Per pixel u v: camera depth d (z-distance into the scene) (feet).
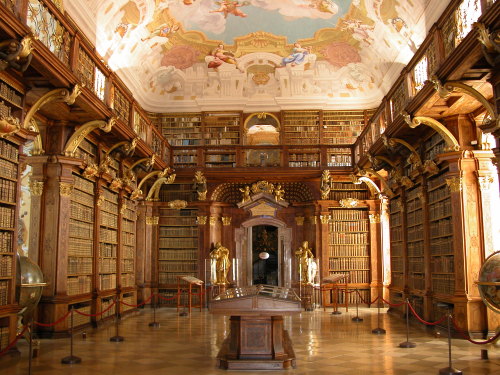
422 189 43.01
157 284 64.44
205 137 67.26
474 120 36.52
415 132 42.65
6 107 27.96
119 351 30.99
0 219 27.55
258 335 26.03
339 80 66.74
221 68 66.54
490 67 28.30
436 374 24.43
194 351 30.99
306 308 58.90
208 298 62.54
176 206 64.28
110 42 51.70
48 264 36.81
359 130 66.80
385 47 56.59
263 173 62.85
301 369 25.53
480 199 35.88
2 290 27.73
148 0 50.80
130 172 51.34
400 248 53.31
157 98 67.92
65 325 36.63
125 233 53.72
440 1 42.19
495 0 24.82
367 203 63.46
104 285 46.16
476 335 34.55
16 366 26.37
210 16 59.52
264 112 67.77
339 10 56.29
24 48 24.31
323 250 63.00
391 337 36.76
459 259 35.60
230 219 66.49
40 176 37.35
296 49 64.28
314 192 64.08
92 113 36.65
